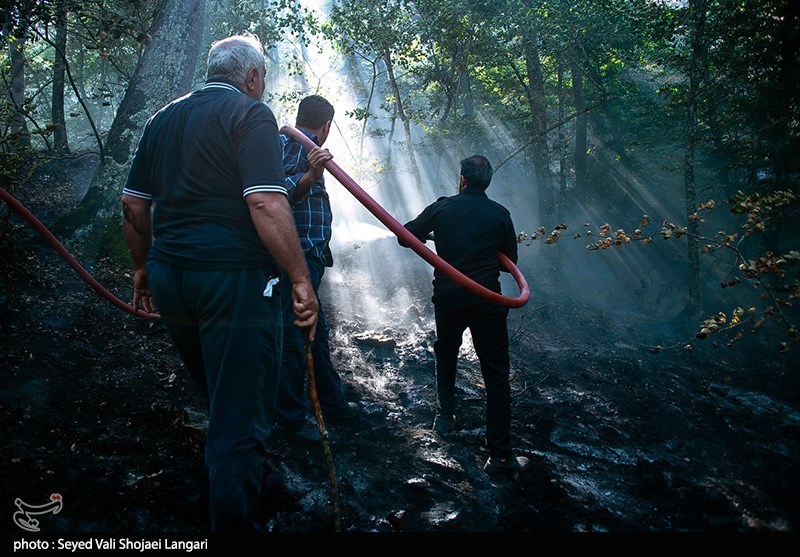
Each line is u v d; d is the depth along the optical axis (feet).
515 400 13.28
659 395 14.03
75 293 13.62
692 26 19.61
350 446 10.45
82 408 10.00
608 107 29.17
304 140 9.85
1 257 13.07
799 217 17.95
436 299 11.21
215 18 26.04
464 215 11.14
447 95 23.81
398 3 21.53
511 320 18.22
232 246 6.93
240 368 6.91
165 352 12.34
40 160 20.53
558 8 21.11
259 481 7.02
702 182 25.76
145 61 17.30
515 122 28.78
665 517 9.36
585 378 14.69
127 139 16.72
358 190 9.24
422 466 10.28
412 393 13.06
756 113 19.60
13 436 8.86
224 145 6.95
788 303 11.46
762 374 15.67
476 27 21.80
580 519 9.23
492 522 9.03
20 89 26.14
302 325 6.94
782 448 11.89
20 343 11.23
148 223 8.00
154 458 9.09
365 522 8.70
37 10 14.33
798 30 17.85
